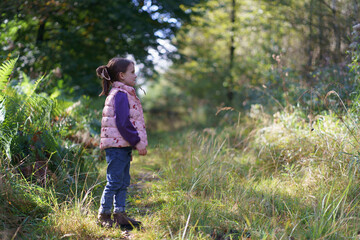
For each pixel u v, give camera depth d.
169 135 9.44
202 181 3.82
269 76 6.96
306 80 6.19
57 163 3.69
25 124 3.62
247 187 3.64
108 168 2.82
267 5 9.48
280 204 3.13
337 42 6.11
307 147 4.19
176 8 9.24
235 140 6.14
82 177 3.92
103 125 2.77
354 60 4.46
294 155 4.22
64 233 2.60
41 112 3.90
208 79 14.95
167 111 16.75
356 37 4.57
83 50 9.75
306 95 5.41
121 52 9.85
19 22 7.79
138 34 9.30
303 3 7.18
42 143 3.73
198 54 14.40
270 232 2.59
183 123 15.04
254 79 9.30
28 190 3.03
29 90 4.66
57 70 6.52
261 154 4.77
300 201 3.19
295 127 4.74
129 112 2.73
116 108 2.68
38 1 8.19
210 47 14.39
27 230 2.61
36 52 7.88
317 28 6.63
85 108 6.46
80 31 9.38
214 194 3.44
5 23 7.45
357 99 4.13
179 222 2.83
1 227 2.58
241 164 4.72
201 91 17.27
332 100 4.66
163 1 9.03
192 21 10.37
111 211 2.97
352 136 3.78
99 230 2.72
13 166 3.28
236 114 8.66
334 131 3.99
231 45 12.90
